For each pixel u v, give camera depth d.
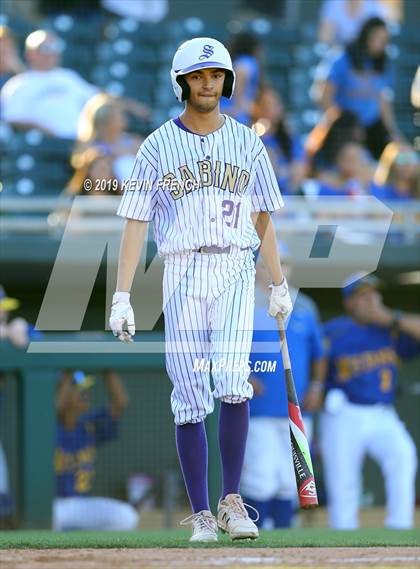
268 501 29.80
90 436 32.47
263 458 29.50
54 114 37.50
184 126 16.48
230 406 16.78
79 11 42.31
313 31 42.50
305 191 37.12
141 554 14.70
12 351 30.94
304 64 41.59
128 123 38.75
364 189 37.72
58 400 31.69
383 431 32.12
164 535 21.28
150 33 41.31
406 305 39.06
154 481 34.41
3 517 31.22
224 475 16.97
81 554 14.77
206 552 14.99
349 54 40.25
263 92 37.75
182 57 16.06
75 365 31.38
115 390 32.78
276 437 29.64
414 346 32.81
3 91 37.69
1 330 31.06
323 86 40.28
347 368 32.06
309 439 32.03
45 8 42.38
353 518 32.06
